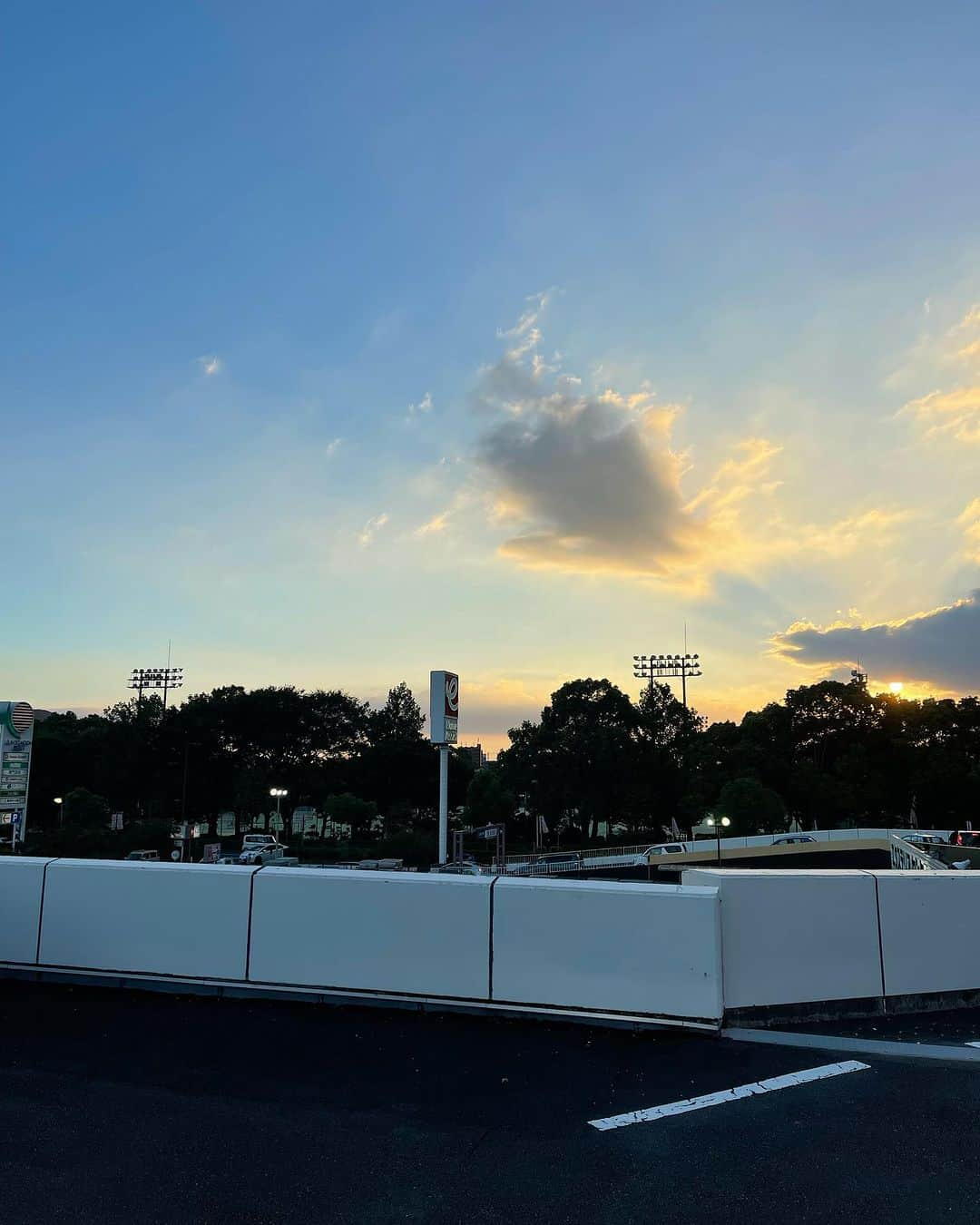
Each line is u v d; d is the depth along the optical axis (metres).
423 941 6.77
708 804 76.00
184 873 7.43
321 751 93.62
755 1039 6.01
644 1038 6.07
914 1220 3.57
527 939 6.55
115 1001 7.07
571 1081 5.23
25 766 54.06
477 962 6.63
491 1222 3.58
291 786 88.38
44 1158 4.20
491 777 81.25
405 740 95.56
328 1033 6.23
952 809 73.75
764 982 6.46
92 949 7.53
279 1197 3.81
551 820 80.31
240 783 80.19
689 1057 5.65
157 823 65.25
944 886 6.98
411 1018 6.55
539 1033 6.20
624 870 58.34
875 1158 4.14
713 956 6.14
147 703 88.00
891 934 6.78
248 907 7.21
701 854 58.78
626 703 80.31
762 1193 3.80
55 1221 3.59
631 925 6.34
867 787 77.06
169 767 86.56
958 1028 6.28
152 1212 3.67
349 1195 3.82
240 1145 4.34
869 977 6.66
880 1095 4.95
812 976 6.56
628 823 86.88
